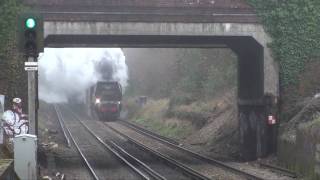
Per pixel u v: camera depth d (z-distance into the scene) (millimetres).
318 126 23672
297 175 24875
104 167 30109
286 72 31484
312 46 31453
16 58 29141
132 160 32750
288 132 28672
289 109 31266
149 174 26625
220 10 30969
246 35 31219
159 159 33281
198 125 47000
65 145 41625
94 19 29953
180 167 28203
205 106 49094
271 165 28422
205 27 30906
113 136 49719
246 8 31203
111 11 30125
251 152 33094
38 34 15547
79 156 35094
